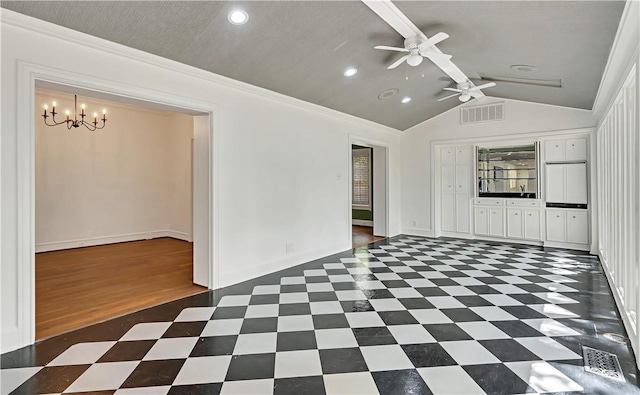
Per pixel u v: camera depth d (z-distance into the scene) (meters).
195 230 3.98
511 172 6.72
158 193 7.53
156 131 7.47
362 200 9.62
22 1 2.31
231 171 4.00
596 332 2.70
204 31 3.00
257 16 2.91
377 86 5.00
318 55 3.77
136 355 2.37
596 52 3.25
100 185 6.62
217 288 3.85
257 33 3.16
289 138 4.83
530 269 4.64
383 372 2.15
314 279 4.23
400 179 7.82
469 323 2.88
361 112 5.98
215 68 3.63
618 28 2.58
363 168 9.57
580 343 2.51
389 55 3.99
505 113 6.46
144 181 7.29
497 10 2.88
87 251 6.00
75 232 6.30
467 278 4.23
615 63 3.10
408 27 3.25
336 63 4.04
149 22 2.76
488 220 6.85
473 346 2.48
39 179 5.86
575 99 5.21
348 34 3.43
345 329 2.78
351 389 1.98
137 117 7.16
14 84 2.40
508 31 3.26
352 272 4.55
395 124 7.14
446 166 7.34
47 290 3.78
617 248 3.49
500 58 4.05
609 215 4.14
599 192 5.27
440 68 4.59
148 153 7.35
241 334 2.70
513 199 6.53
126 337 2.64
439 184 7.41
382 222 7.52
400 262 5.12
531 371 2.15
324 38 3.44
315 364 2.25
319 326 2.84
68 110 6.18
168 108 3.54
